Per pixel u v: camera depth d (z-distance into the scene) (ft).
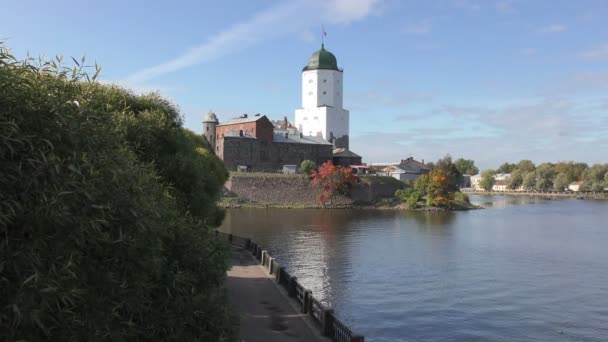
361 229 220.02
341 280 118.73
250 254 118.62
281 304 71.26
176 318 30.58
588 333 82.58
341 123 509.35
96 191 21.70
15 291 17.25
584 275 124.77
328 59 506.89
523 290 109.81
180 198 58.08
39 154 19.01
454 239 188.24
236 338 36.50
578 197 610.65
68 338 19.90
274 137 442.50
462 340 79.05
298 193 372.17
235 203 350.23
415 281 117.91
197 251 37.83
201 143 118.11
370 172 474.08
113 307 23.09
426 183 363.35
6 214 17.17
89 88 32.01
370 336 80.38
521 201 510.17
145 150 56.95
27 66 20.56
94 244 22.90
